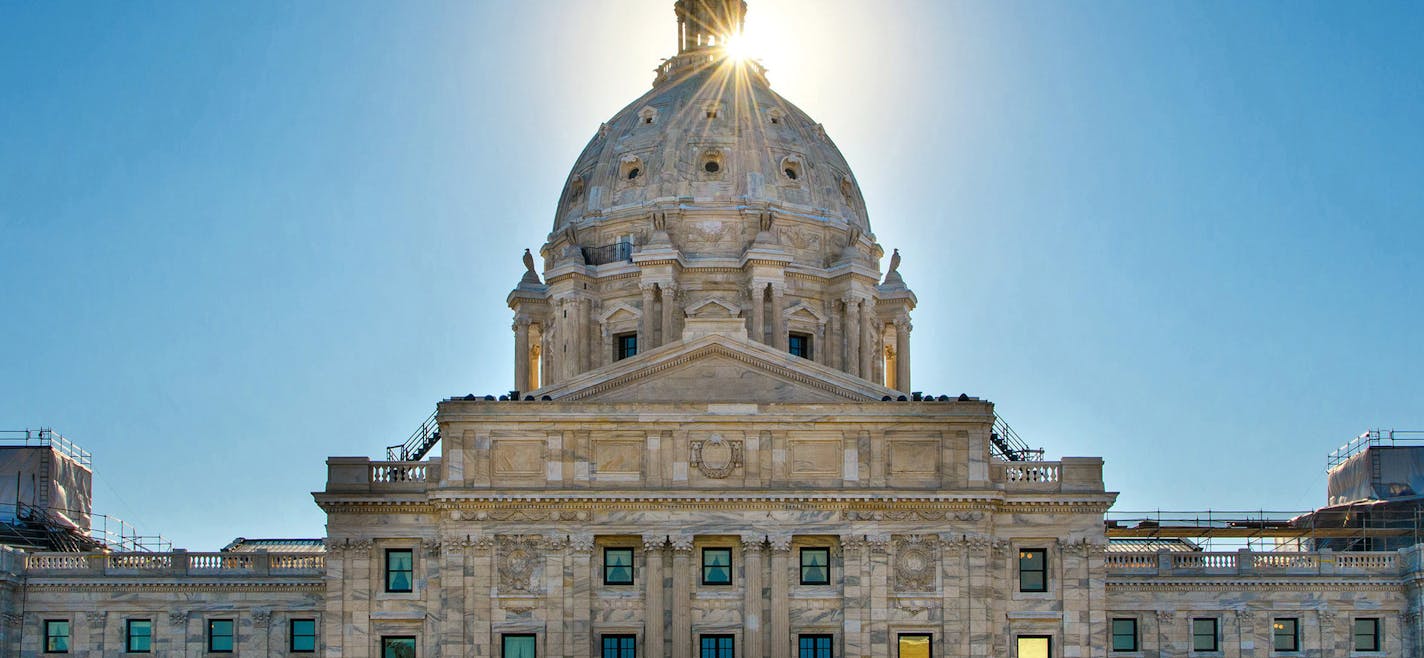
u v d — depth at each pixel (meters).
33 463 137.62
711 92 136.50
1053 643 102.75
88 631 113.44
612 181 135.12
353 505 103.88
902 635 101.62
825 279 130.62
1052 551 103.81
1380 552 114.19
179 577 113.75
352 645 102.81
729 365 105.94
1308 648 112.94
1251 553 114.12
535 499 101.75
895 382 132.12
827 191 135.75
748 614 101.25
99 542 136.25
